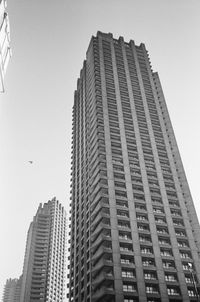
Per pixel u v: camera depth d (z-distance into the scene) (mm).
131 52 125562
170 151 93562
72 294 77625
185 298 62406
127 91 106125
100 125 90562
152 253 67625
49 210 198500
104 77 107312
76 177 101062
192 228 82438
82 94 120312
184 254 71000
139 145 90500
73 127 123188
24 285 163625
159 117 102875
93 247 69500
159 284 62750
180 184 89562
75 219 91312
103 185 75750
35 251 175500
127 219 71188
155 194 79688
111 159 83000
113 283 60875
